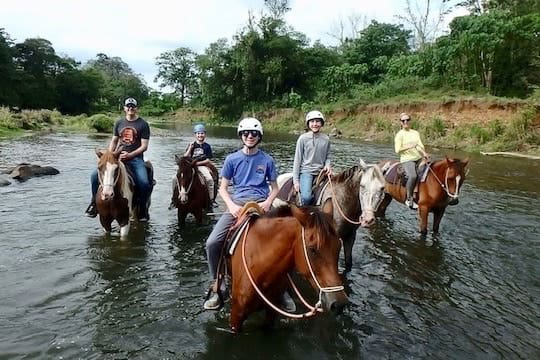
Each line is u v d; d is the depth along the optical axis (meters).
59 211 9.31
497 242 8.20
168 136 35.59
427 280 6.38
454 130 27.72
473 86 33.03
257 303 4.08
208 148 9.49
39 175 13.47
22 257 6.64
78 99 77.69
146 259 6.74
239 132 4.52
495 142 24.31
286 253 3.73
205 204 8.50
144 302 5.37
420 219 8.53
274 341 4.54
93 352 4.30
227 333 4.66
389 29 56.56
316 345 4.52
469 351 4.57
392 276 6.48
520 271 6.84
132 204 7.98
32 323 4.79
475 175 15.98
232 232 4.31
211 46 65.81
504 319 5.30
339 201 6.12
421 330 4.96
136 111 8.13
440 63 36.16
